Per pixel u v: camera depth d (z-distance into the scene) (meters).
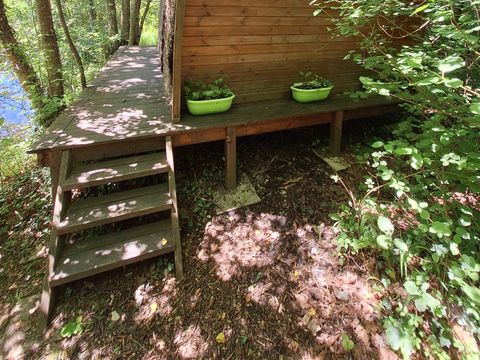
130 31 7.95
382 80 2.59
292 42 2.65
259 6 2.26
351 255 2.11
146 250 2.04
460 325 1.71
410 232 2.04
